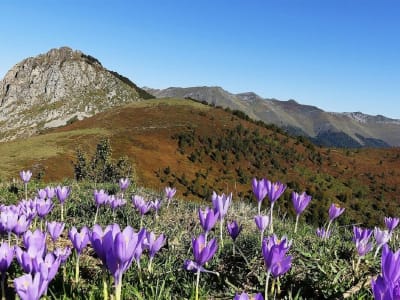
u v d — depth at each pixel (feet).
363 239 11.84
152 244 11.54
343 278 11.51
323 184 260.83
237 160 268.41
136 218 19.93
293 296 10.71
